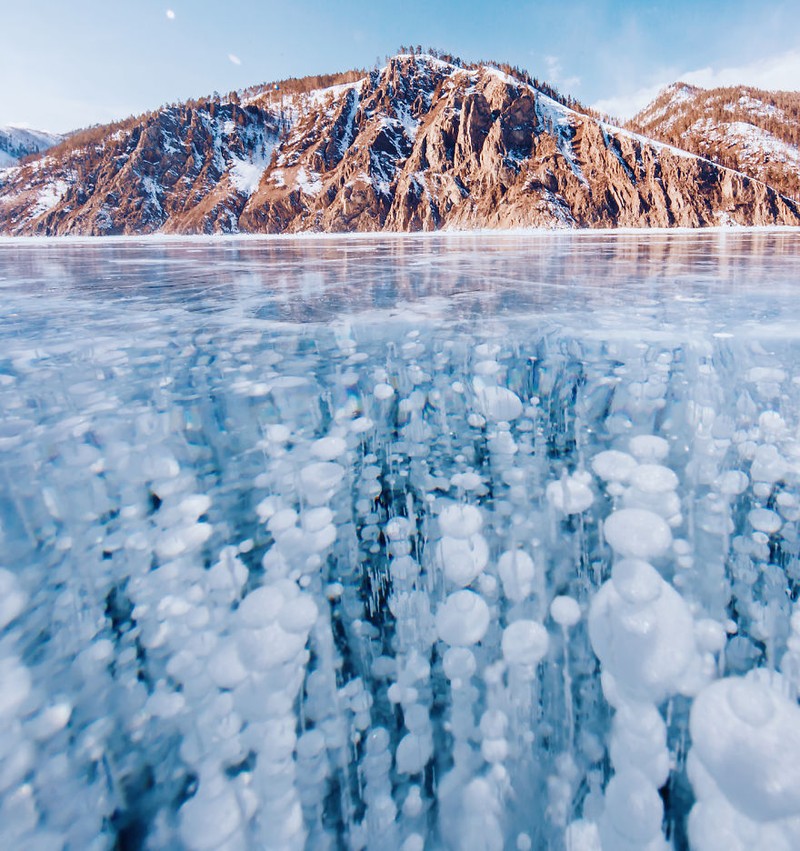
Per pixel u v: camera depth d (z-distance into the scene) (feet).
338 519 4.09
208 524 3.84
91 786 2.60
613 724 2.92
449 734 3.02
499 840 2.69
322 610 3.49
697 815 2.54
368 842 2.66
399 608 3.51
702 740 2.55
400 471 4.61
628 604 3.01
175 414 4.75
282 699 2.96
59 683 2.84
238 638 3.11
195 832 2.57
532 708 3.10
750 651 3.18
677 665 2.85
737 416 4.74
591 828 2.68
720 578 3.57
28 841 2.44
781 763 2.36
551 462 4.58
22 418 4.61
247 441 4.67
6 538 3.43
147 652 3.05
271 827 2.64
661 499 4.07
